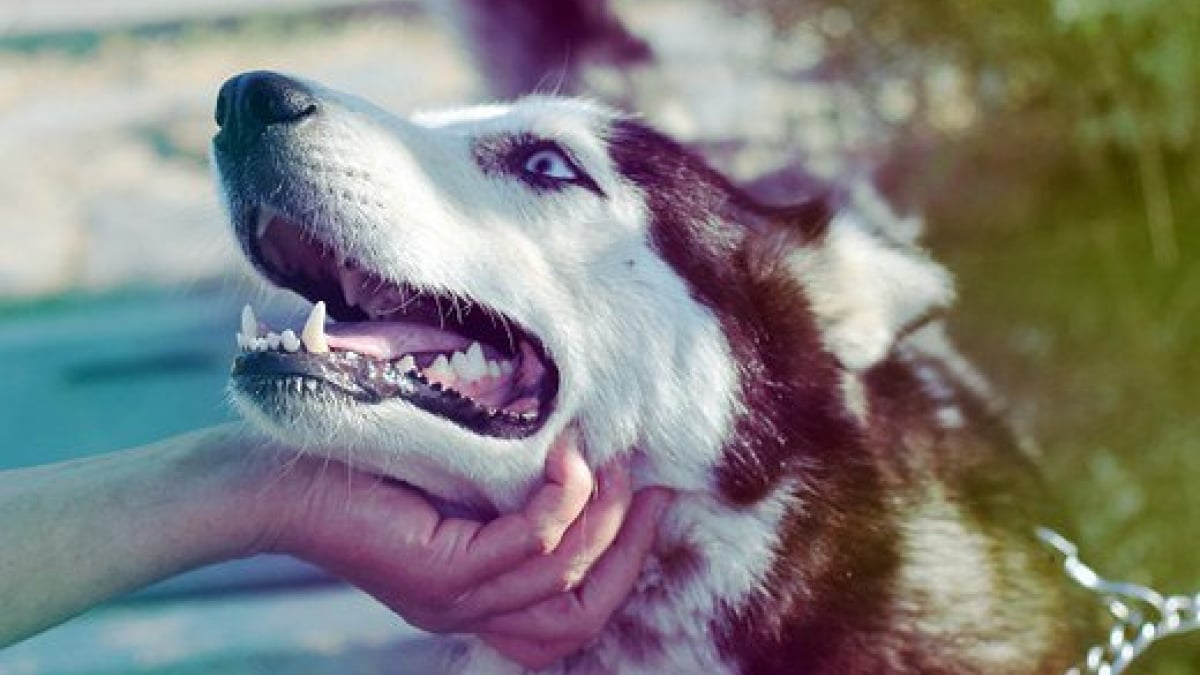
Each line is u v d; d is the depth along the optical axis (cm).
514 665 88
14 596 79
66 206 213
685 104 155
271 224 85
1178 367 135
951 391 96
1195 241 144
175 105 245
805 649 88
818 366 90
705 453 86
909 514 90
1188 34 138
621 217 88
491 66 146
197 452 83
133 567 81
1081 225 149
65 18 285
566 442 84
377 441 80
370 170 83
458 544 82
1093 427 128
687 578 87
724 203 91
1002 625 91
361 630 128
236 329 173
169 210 206
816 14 157
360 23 257
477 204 86
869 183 147
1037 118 151
